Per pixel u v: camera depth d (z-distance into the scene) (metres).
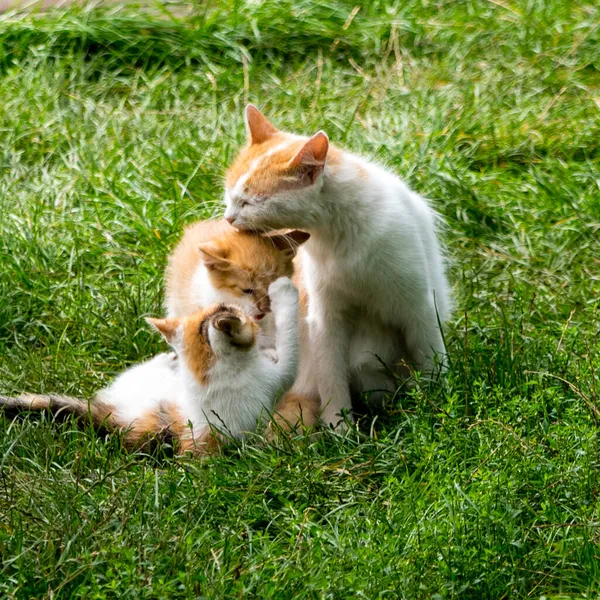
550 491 7.59
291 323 9.16
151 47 16.33
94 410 9.05
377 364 9.85
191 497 7.71
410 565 6.88
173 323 8.87
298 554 6.95
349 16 16.92
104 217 12.51
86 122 14.51
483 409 8.59
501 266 11.90
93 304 11.04
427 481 7.86
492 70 15.84
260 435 8.51
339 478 8.04
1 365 10.14
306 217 8.98
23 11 17.64
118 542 7.07
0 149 13.85
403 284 9.16
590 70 16.09
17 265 11.37
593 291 11.20
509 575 6.88
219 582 6.71
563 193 12.80
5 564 6.89
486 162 13.83
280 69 16.25
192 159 13.41
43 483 7.85
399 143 13.45
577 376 9.16
